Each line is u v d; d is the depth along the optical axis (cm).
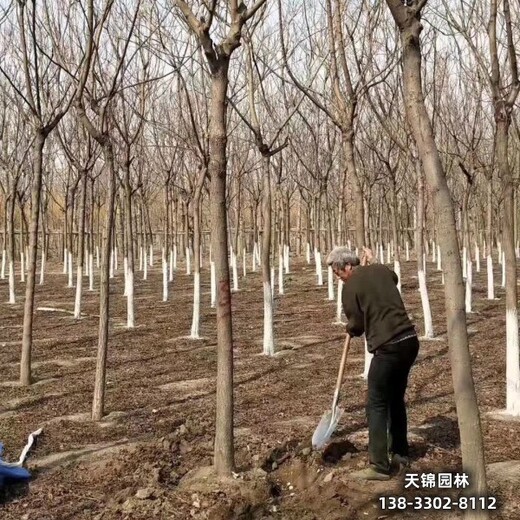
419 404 671
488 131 1447
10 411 673
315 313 1360
